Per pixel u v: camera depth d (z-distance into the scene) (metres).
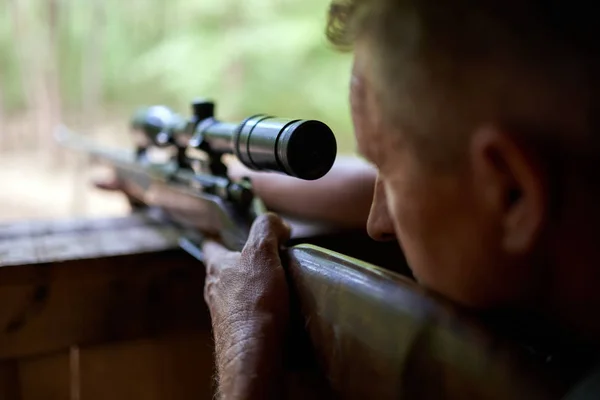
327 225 0.78
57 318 0.76
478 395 0.34
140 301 0.79
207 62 3.05
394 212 0.40
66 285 0.75
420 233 0.38
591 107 0.32
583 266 0.35
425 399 0.37
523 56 0.33
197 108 0.79
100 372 0.80
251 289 0.50
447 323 0.36
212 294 0.57
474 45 0.34
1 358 0.75
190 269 0.81
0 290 0.73
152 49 3.15
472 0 0.33
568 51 0.32
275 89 3.03
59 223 0.91
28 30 2.96
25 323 0.75
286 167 0.50
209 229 0.76
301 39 2.98
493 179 0.34
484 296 0.37
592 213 0.33
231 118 3.03
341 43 0.42
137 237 0.84
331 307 0.44
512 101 0.33
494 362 0.34
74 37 3.00
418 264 0.40
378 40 0.37
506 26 0.33
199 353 0.84
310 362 0.47
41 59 2.95
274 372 0.46
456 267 0.38
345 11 0.41
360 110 0.41
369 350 0.40
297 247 0.52
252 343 0.47
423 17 0.35
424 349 0.37
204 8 3.09
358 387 0.41
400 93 0.37
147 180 0.97
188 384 0.84
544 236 0.34
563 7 0.32
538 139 0.33
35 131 2.87
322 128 0.50
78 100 2.99
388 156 0.39
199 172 0.82
